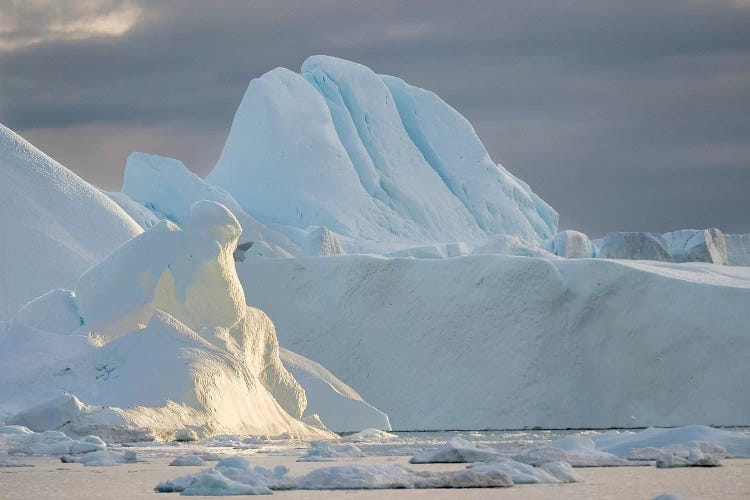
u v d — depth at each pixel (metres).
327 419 72.44
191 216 65.00
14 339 59.62
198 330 60.88
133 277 64.69
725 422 86.38
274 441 52.44
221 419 53.50
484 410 91.38
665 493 21.77
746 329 88.00
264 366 64.38
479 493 22.88
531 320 92.25
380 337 96.75
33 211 96.00
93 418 47.78
